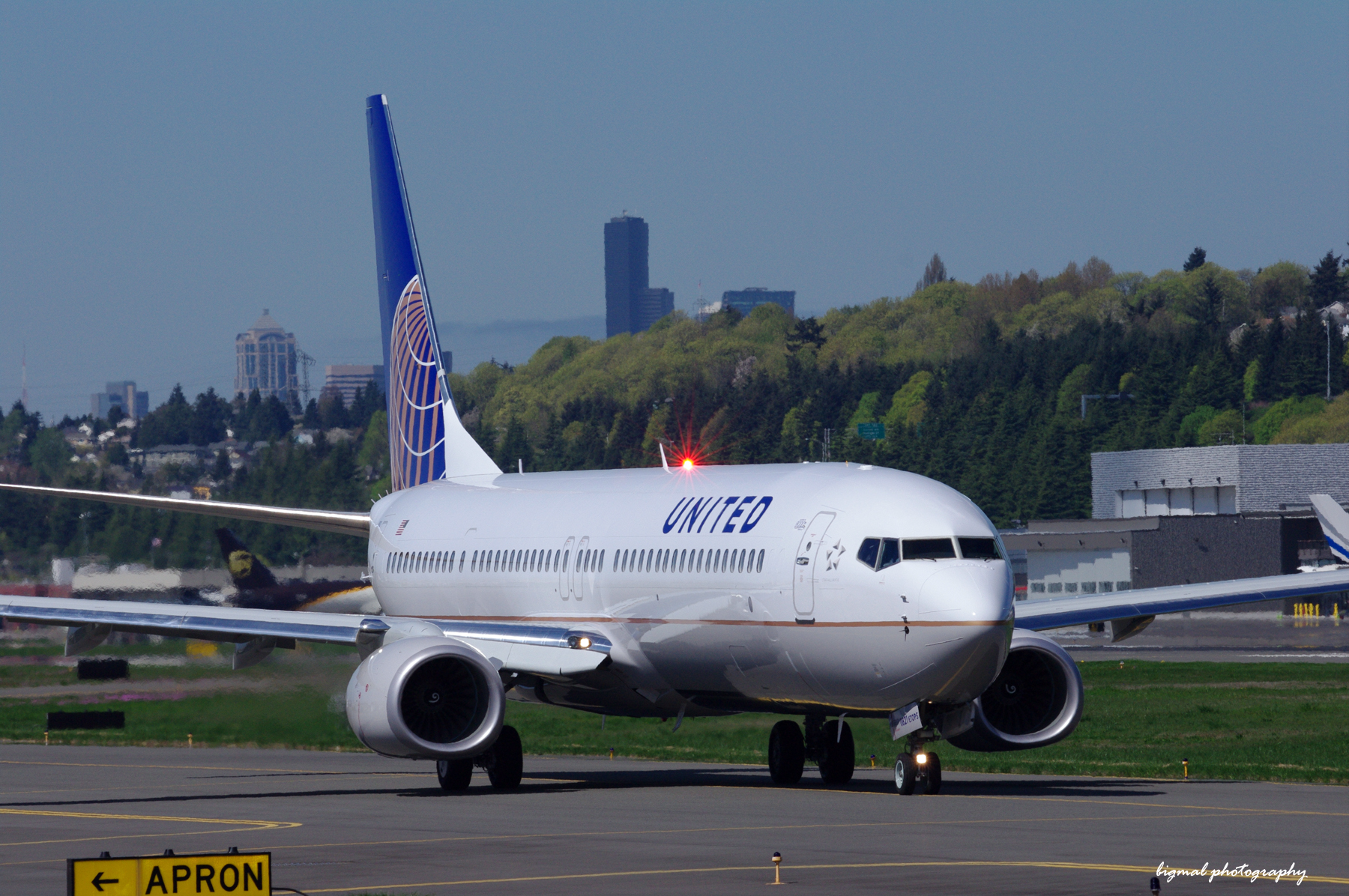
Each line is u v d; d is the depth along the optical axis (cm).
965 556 8750
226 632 10394
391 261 15312
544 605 11431
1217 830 7500
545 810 8800
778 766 10469
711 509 10150
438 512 13362
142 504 13250
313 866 6588
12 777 11700
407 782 11138
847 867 6366
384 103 15288
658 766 12375
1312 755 12275
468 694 9962
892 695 8838
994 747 9562
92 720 16650
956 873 6181
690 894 5756
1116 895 5662
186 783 11144
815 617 9044
